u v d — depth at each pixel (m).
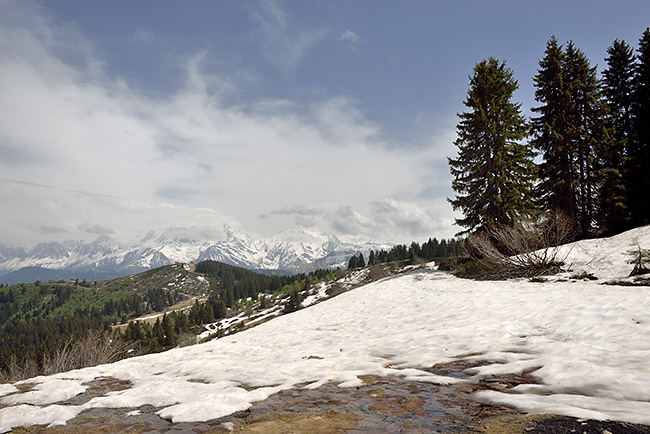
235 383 4.80
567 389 3.40
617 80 25.58
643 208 22.08
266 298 160.75
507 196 21.61
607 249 15.64
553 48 24.41
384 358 6.05
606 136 22.20
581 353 4.63
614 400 2.94
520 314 8.09
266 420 3.03
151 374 6.39
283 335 11.54
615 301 7.39
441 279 19.58
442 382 4.12
